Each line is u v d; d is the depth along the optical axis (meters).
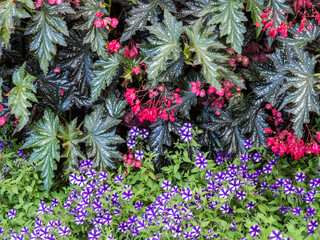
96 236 1.35
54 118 1.53
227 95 1.51
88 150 1.53
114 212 1.41
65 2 1.48
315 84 1.43
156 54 1.44
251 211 1.43
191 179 1.46
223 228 1.35
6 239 1.41
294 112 1.43
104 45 1.50
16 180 1.48
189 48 1.44
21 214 1.45
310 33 1.49
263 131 1.54
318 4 1.50
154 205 1.40
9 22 1.45
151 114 1.46
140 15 1.50
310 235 1.35
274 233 1.29
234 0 1.42
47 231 1.38
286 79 1.44
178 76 1.51
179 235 1.34
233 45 1.42
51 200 1.53
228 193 1.38
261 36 1.54
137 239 1.39
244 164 1.51
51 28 1.48
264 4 1.46
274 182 1.48
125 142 1.54
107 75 1.51
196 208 1.38
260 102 1.52
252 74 1.52
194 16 1.50
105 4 1.49
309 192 1.41
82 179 1.47
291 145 1.47
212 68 1.41
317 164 1.50
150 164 1.49
